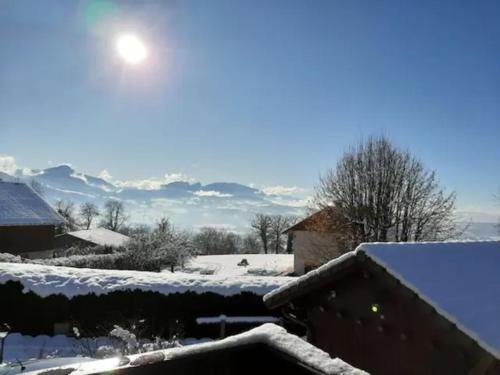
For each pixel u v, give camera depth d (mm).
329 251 30453
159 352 4250
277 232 90938
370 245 9188
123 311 17969
